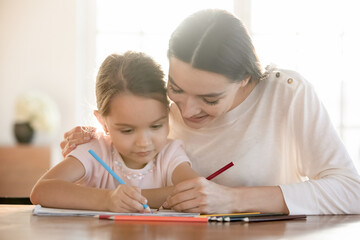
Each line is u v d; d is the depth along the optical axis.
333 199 1.33
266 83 1.63
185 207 1.24
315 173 1.48
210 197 1.24
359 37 4.29
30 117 4.33
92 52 4.50
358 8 4.29
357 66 4.30
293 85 1.58
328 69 4.33
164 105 1.41
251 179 1.61
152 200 1.43
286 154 1.61
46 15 4.51
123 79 1.38
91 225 1.05
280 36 4.36
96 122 1.73
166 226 1.05
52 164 4.26
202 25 1.28
